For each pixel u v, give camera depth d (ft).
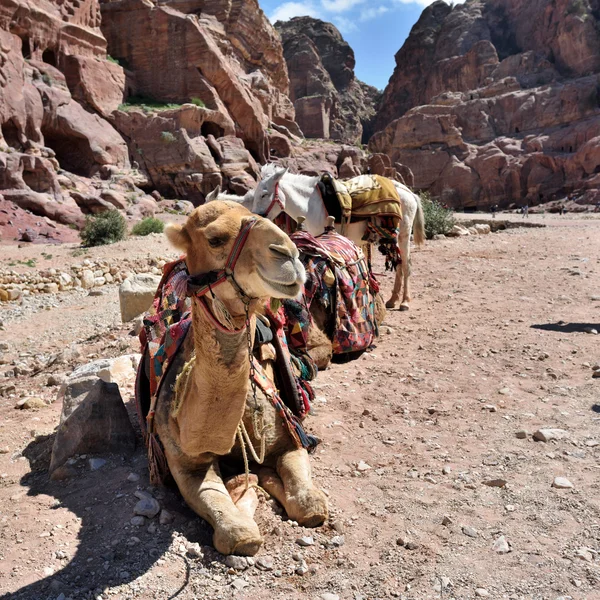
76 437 17.90
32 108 127.95
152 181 157.89
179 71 180.75
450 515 14.32
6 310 52.80
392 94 479.41
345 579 12.20
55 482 16.88
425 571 12.37
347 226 31.89
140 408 16.93
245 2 245.65
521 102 307.37
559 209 248.32
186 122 161.99
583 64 321.73
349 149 236.22
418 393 22.20
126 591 11.98
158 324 16.83
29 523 14.53
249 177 170.30
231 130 182.09
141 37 181.88
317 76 440.86
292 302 18.65
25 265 71.10
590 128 270.87
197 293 11.41
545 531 13.51
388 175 200.23
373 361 25.85
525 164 280.92
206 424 12.14
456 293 38.68
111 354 30.14
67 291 61.31
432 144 312.29
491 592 11.65
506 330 29.48
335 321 24.95
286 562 12.80
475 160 296.92
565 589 11.58
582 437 17.97
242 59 253.85
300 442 15.70
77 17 155.74
